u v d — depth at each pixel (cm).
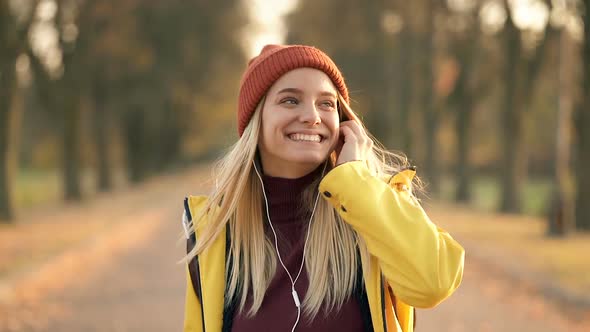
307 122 207
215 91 4738
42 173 6525
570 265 1168
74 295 943
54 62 2589
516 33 2441
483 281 1072
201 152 8281
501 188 2548
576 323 797
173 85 4312
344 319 202
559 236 1631
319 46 3409
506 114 2514
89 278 1090
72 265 1194
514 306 888
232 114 4984
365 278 203
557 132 1675
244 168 213
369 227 195
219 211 214
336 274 204
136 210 2448
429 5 2931
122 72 3512
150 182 4691
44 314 810
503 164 2534
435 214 2278
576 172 1836
